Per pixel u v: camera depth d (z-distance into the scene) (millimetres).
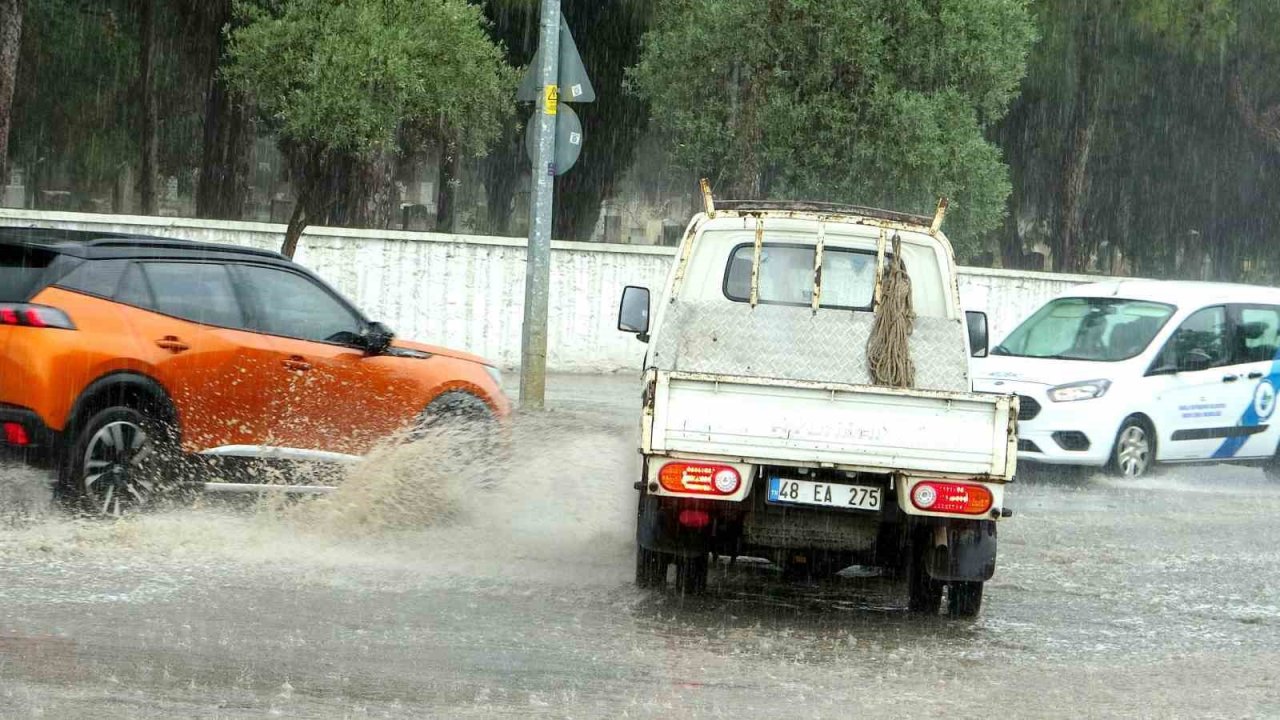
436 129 38188
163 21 48656
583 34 51406
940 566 13578
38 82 50656
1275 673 12008
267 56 31359
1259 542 19594
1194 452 26484
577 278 39094
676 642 12109
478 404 18875
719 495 13086
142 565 13930
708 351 15578
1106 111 60969
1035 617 14188
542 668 10852
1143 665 12164
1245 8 56938
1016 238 65250
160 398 16109
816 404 13023
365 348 17938
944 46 39938
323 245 35531
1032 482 25344
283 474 17172
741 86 40594
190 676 10031
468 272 37125
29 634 10977
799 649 12148
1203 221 64562
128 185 72250
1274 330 27781
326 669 10438
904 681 11148
